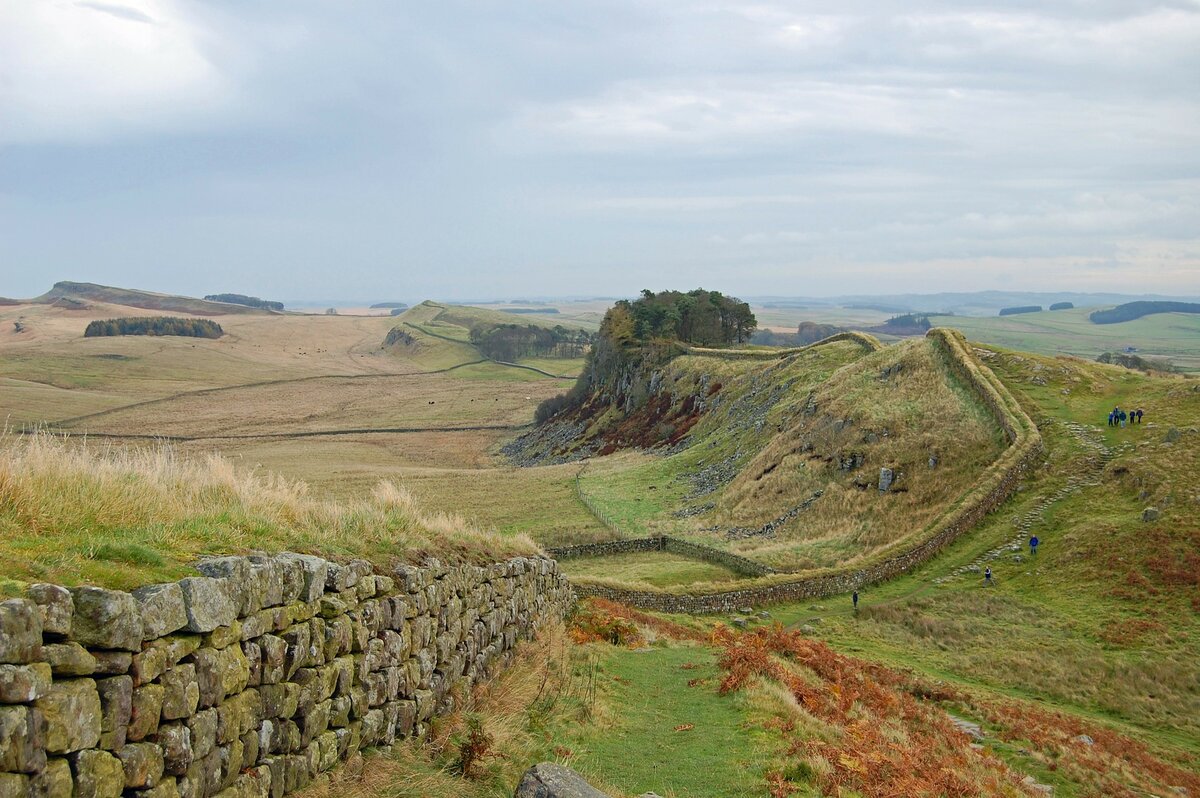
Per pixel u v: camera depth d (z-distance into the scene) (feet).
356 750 29.86
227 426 434.71
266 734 24.63
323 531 35.53
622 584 109.19
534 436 392.06
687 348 356.18
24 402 451.12
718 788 34.83
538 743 38.09
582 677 52.65
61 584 18.98
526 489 237.86
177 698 20.68
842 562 134.00
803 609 116.16
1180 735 75.41
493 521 195.00
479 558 50.31
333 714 28.68
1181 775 63.21
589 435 348.38
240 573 23.97
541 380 634.02
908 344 222.07
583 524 187.01
